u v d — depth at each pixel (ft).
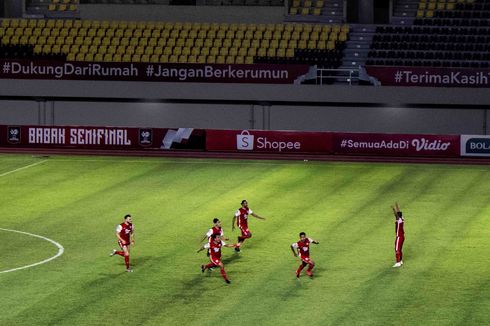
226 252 276.21
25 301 231.71
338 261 266.36
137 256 271.69
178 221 311.68
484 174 386.93
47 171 392.88
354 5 516.32
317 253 274.57
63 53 501.15
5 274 254.27
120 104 479.41
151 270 257.96
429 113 465.06
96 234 296.30
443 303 229.25
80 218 316.19
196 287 243.19
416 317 219.41
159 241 287.69
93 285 244.63
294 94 464.65
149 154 432.66
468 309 224.74
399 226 261.65
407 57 487.20
